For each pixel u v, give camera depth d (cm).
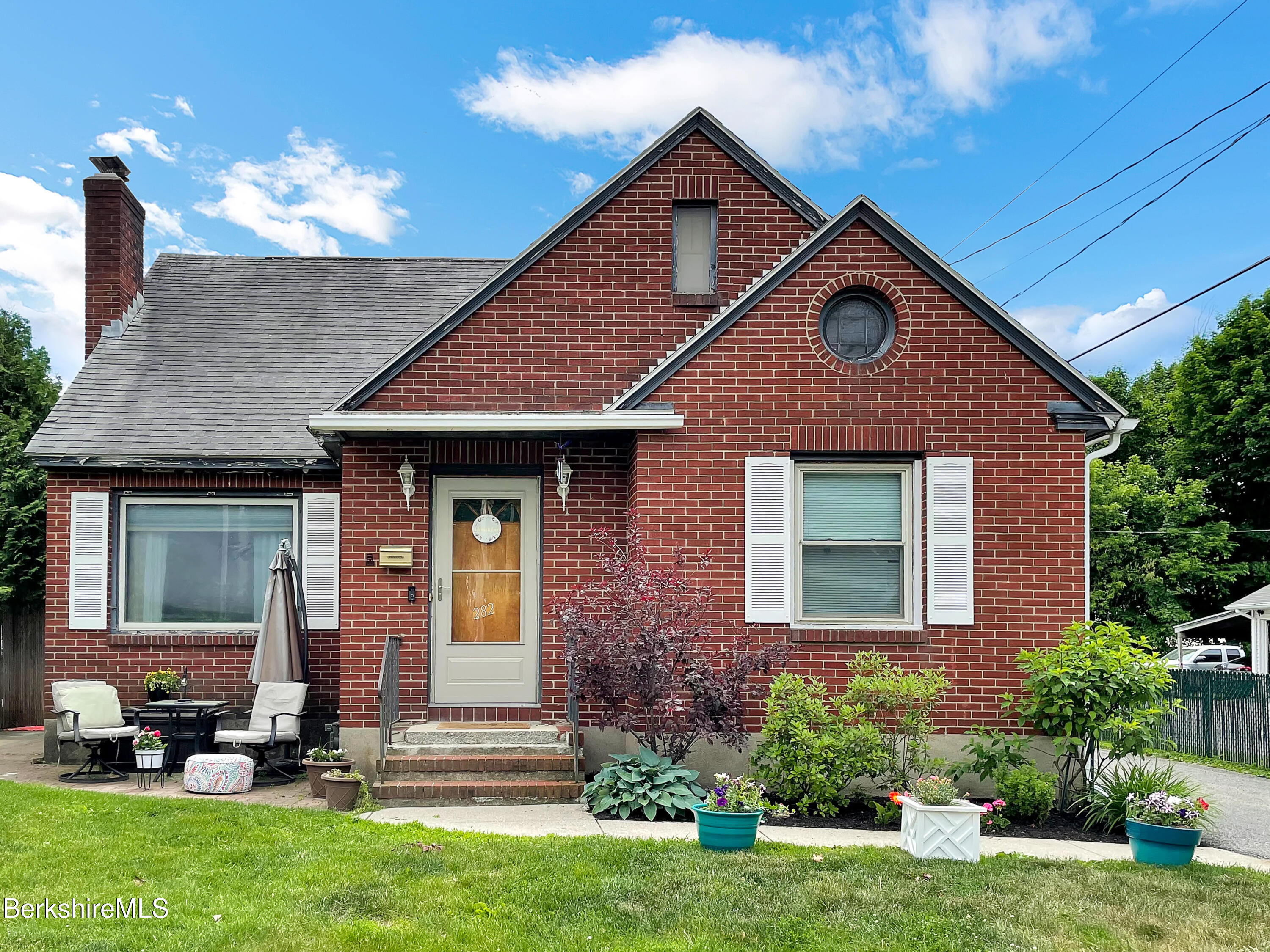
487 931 569
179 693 1170
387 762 922
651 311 1112
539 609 1073
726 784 775
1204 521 3391
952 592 975
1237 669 2689
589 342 1102
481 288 1093
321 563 1214
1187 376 3519
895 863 716
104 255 1400
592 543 1062
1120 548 3033
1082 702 910
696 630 888
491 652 1072
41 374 2569
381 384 1075
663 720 915
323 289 1532
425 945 545
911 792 795
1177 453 3525
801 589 1003
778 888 650
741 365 991
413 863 686
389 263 1606
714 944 557
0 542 1677
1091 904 638
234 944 540
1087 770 947
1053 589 977
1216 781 1264
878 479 1018
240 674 1196
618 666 867
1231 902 649
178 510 1238
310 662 1202
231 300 1489
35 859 682
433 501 1077
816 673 970
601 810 855
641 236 1123
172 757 1061
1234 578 3112
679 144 1141
